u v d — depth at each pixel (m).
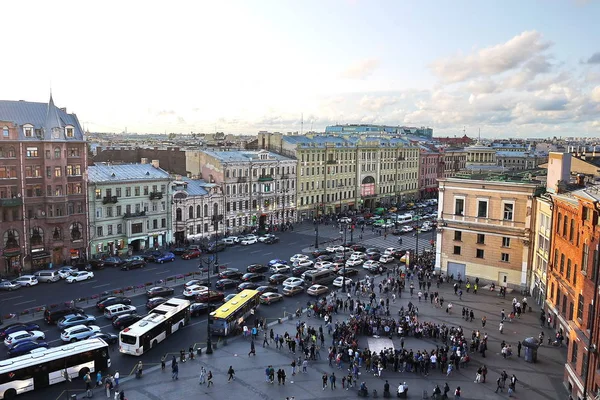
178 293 67.94
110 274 77.19
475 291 70.50
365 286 71.00
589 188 43.50
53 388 41.19
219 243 97.75
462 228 74.81
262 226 119.62
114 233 89.50
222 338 53.38
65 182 80.38
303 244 103.31
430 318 59.59
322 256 88.50
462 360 46.81
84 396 39.62
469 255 74.75
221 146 145.12
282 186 124.31
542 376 44.97
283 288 71.50
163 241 97.38
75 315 54.91
